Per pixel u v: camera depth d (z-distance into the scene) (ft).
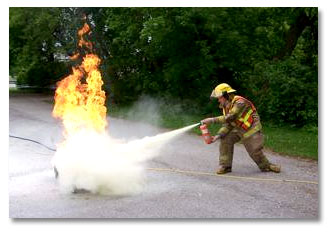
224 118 24.04
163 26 48.49
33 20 67.56
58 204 19.54
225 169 24.90
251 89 52.11
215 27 48.06
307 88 43.75
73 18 61.98
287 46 53.88
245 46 51.62
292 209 19.04
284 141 35.19
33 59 78.64
